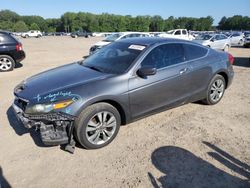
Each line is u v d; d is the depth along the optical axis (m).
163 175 3.30
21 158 3.68
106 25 113.81
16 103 4.01
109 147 3.97
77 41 38.16
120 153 3.80
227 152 3.82
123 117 4.20
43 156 3.72
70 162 3.58
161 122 4.82
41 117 3.53
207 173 3.34
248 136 4.30
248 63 12.47
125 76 4.05
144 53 4.35
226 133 4.40
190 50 5.04
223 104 5.79
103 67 4.43
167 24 109.69
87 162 3.59
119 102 3.97
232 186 3.10
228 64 5.73
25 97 3.71
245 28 109.38
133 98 4.11
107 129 4.01
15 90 4.17
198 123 4.79
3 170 3.42
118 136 4.30
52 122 3.57
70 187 3.11
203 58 5.19
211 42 18.08
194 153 3.79
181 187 3.09
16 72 9.95
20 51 10.40
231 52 19.08
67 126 3.64
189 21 109.12
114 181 3.20
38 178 3.26
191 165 3.51
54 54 16.95
